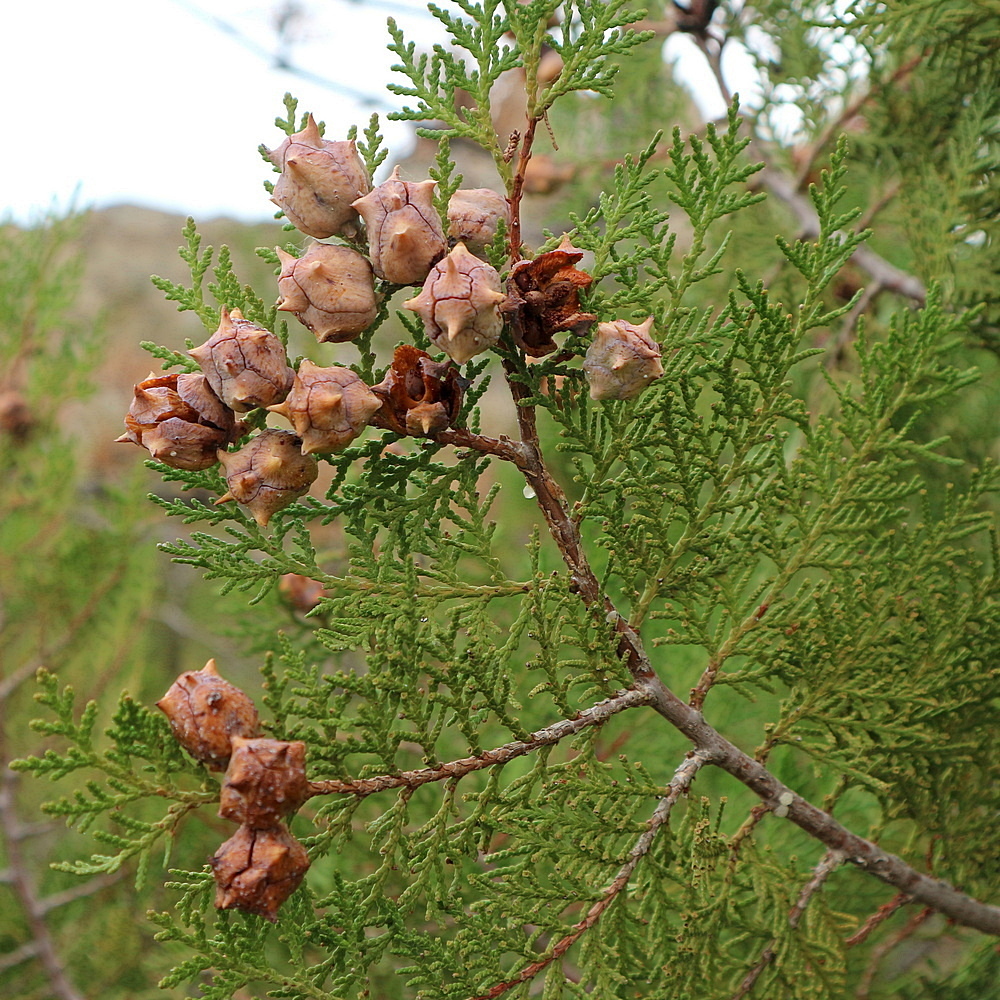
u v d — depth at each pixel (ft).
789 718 1.14
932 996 1.39
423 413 0.94
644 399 1.04
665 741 1.69
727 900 1.08
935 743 1.16
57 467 2.64
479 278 0.90
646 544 1.07
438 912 0.99
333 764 0.95
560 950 1.01
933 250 1.49
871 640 1.14
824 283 1.06
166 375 0.99
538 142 2.37
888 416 1.14
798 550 1.13
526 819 1.00
